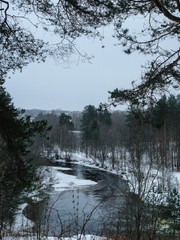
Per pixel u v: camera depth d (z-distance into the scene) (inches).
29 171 245.1
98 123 3127.5
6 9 187.6
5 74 212.7
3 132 215.8
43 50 202.5
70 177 1948.8
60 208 715.4
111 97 253.6
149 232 162.2
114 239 146.4
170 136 1813.5
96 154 2822.3
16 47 204.4
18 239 152.2
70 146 3555.6
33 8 190.9
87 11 193.8
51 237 155.0
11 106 217.2
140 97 249.9
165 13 205.8
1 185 230.4
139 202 165.8
